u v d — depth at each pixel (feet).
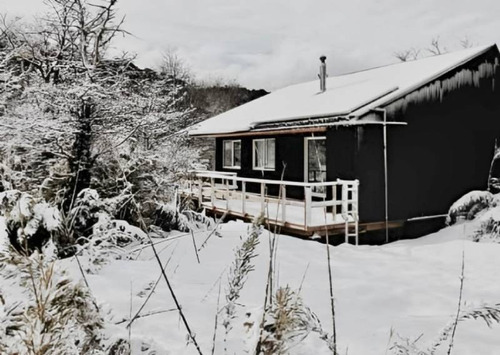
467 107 38.88
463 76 38.73
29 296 4.63
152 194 26.45
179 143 34.22
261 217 5.51
